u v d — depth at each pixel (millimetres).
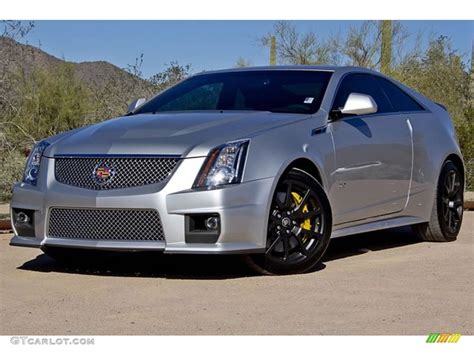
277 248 6676
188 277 6734
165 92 8141
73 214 6637
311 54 23219
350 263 7328
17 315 5574
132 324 5316
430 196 8469
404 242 8641
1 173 11617
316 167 6973
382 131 7844
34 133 13977
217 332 5121
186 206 6293
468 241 8781
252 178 6430
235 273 6879
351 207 7434
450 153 8758
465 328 5234
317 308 5680
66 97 16547
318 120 7184
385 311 5613
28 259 7637
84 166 6676
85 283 6547
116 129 6922
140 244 6391
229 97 7668
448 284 6434
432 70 22703
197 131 6613
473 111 16344
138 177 6457
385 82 8383
